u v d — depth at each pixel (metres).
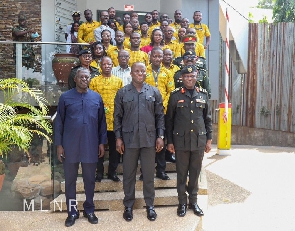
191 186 4.75
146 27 7.88
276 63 10.48
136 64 4.48
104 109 4.97
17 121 4.88
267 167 7.50
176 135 4.59
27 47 6.43
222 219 5.05
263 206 5.48
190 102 4.55
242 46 10.74
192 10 10.38
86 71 4.44
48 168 5.21
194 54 5.38
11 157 5.20
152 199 4.64
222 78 11.49
